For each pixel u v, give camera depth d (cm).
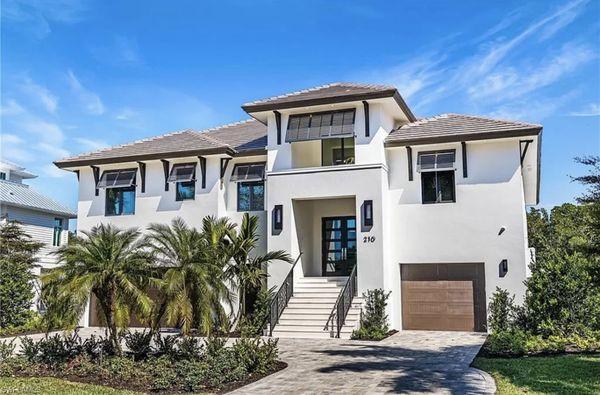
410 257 2417
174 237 1551
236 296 2170
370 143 2420
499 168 2345
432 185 2452
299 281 2523
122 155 2842
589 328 1830
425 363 1538
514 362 1505
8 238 3059
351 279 2311
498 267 2294
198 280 1492
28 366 1497
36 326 2559
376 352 1753
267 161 2594
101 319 1572
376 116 2431
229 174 2741
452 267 2380
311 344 1952
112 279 1484
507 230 2300
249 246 2333
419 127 2561
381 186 2367
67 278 1452
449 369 1434
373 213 2359
